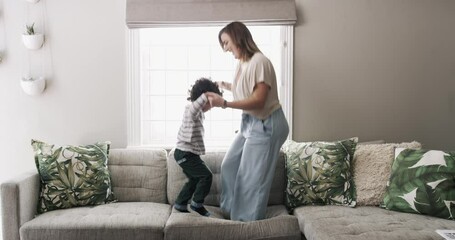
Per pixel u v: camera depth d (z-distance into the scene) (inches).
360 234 77.8
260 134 91.8
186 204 94.9
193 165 93.8
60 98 118.5
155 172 106.8
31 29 114.5
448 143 120.9
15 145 119.5
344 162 101.4
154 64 122.4
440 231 77.8
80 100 118.6
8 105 118.7
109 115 119.0
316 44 118.0
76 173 99.5
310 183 100.3
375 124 120.2
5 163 119.8
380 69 119.0
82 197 98.7
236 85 95.3
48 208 96.5
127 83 118.1
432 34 118.4
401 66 119.0
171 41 121.9
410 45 118.6
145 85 122.5
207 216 93.2
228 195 98.7
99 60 117.9
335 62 118.5
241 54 93.1
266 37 122.3
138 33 118.3
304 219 89.4
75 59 117.8
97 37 117.4
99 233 84.6
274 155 92.5
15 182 88.0
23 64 117.6
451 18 118.0
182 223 85.2
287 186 103.6
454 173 89.2
